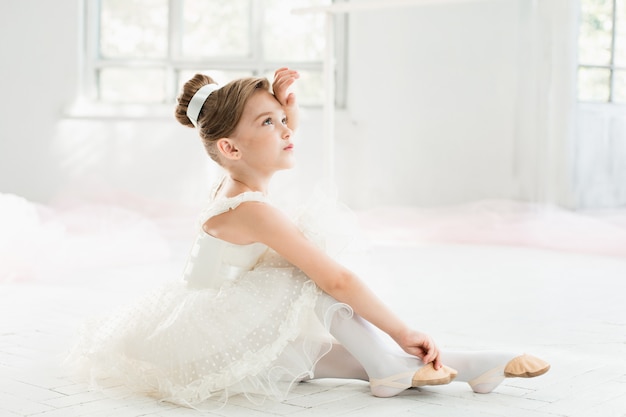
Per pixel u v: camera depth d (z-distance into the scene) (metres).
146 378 1.55
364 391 1.55
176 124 5.89
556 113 5.01
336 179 5.87
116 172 5.95
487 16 5.39
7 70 5.97
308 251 1.48
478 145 5.49
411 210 5.45
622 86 5.09
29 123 5.99
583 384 1.59
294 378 1.51
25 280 3.27
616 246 4.29
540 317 2.41
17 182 6.00
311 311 1.53
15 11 5.94
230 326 1.49
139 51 6.04
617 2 5.05
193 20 6.02
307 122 5.83
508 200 5.21
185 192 5.91
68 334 2.15
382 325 1.48
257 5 5.92
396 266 3.76
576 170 4.98
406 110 5.71
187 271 1.63
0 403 1.47
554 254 4.30
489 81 5.42
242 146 1.56
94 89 6.05
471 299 2.78
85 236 4.41
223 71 6.00
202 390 1.47
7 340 2.07
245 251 1.56
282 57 5.97
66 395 1.54
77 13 5.94
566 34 4.98
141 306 1.63
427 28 5.62
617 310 2.54
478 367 1.51
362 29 5.80
